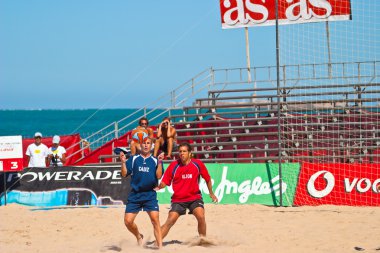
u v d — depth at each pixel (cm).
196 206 1202
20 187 1923
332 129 2269
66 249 1205
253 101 2608
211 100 2542
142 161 1164
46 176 1931
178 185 1202
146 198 1170
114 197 1875
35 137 2120
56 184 1912
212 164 1933
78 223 1553
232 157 2372
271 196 1862
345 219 1547
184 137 2323
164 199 1906
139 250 1162
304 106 2364
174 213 1200
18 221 1590
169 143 1894
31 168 1953
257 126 2277
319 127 2269
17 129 11894
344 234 1325
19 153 1877
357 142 2225
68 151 2608
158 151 1916
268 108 2517
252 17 2547
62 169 1941
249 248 1183
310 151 2222
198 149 2391
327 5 2438
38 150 2116
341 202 1839
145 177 1164
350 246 1191
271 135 2347
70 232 1434
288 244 1223
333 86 2347
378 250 1146
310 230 1388
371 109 2336
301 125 2175
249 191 1883
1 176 1936
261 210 1742
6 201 1906
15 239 1347
